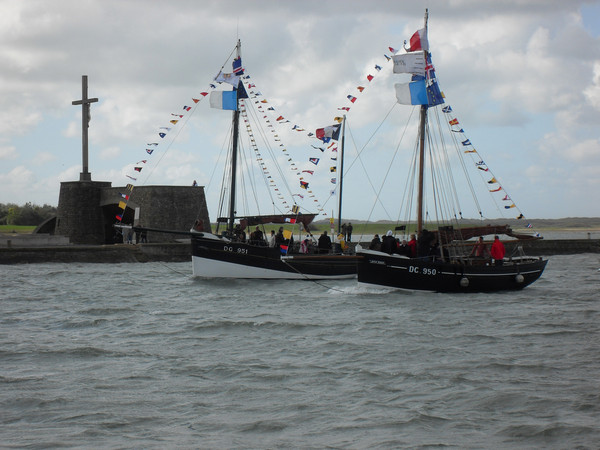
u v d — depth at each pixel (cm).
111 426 1395
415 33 3638
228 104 4406
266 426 1392
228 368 1836
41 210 16400
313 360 1933
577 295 3344
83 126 7644
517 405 1512
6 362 1925
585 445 1283
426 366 1848
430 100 3616
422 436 1330
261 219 4344
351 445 1284
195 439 1319
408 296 3262
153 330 2441
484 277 3369
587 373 1764
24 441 1302
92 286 3966
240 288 3819
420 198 3634
